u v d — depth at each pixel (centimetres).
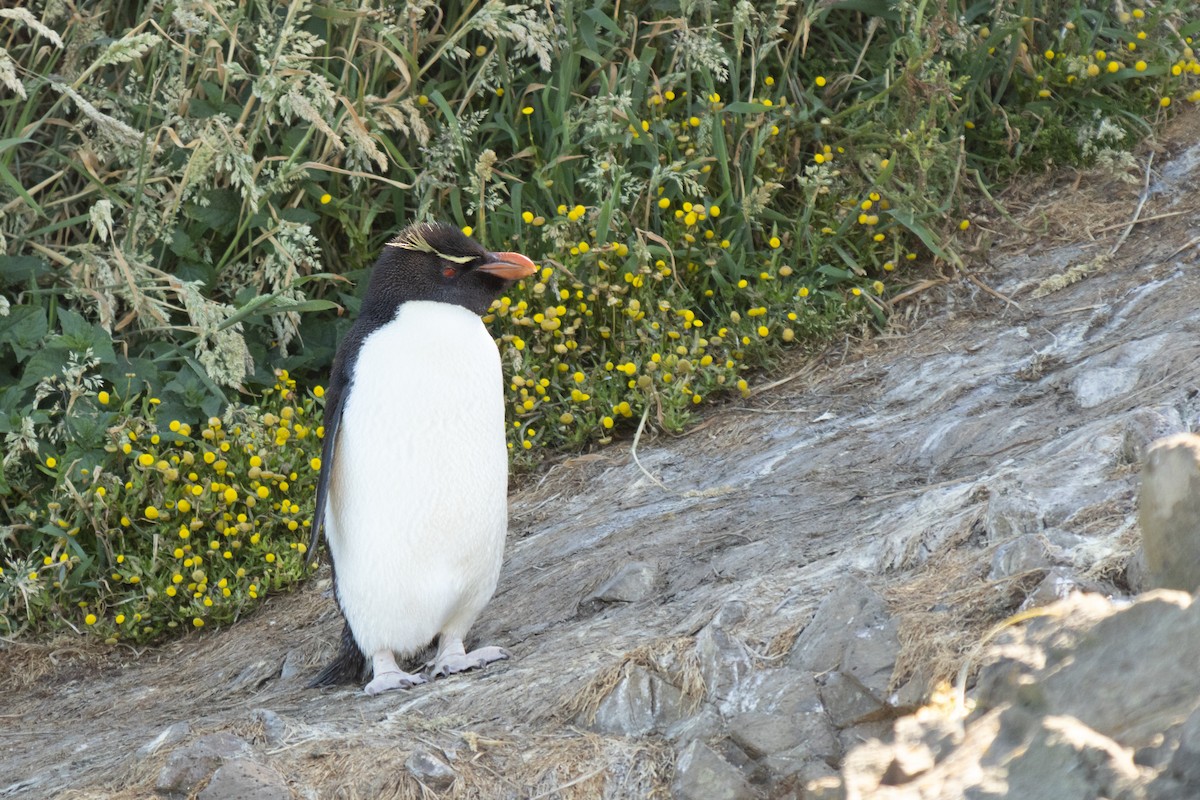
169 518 1397
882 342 1560
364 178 1669
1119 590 790
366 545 1006
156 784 827
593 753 820
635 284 1560
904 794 633
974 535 931
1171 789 545
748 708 816
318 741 859
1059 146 1744
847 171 1738
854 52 1839
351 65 1590
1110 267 1527
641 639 948
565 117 1638
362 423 996
